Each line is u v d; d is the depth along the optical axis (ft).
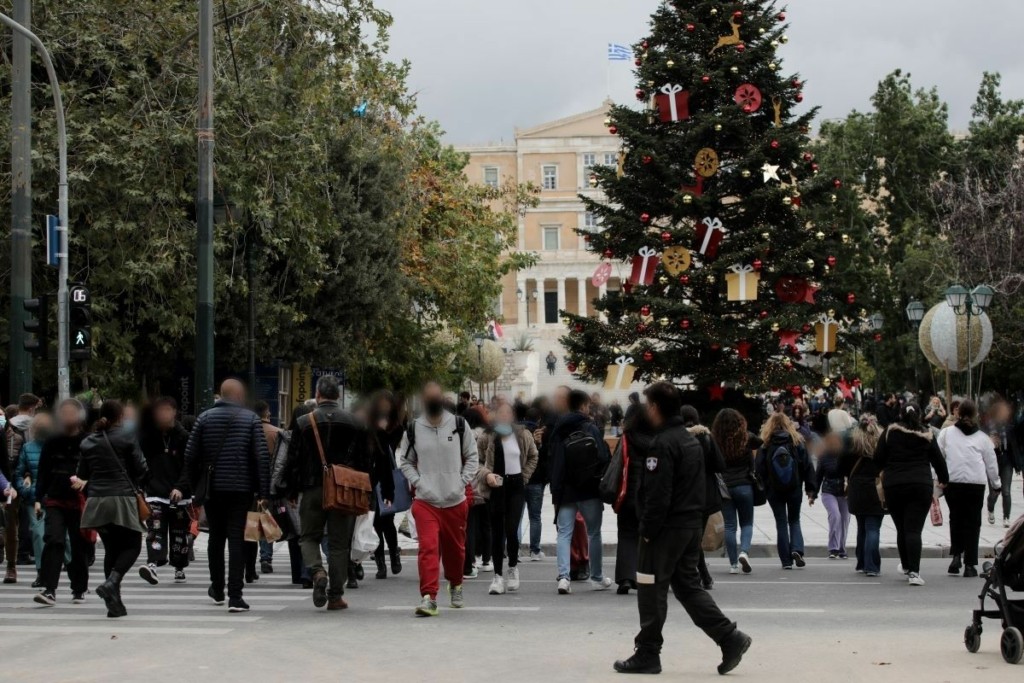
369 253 125.80
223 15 90.17
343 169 123.65
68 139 87.66
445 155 186.91
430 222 146.72
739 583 55.11
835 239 116.98
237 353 112.57
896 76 250.57
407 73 140.05
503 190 159.12
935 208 207.72
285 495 45.91
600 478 51.96
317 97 94.94
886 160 248.52
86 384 93.71
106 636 38.99
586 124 415.64
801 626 42.01
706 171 112.27
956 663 34.27
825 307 115.65
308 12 92.48
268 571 59.11
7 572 55.31
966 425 57.62
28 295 74.59
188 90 92.17
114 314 99.81
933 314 125.08
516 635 39.58
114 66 89.66
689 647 37.68
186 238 91.76
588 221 411.13
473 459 45.80
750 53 115.14
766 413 118.21
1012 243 167.73
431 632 40.16
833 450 65.72
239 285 98.02
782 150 114.73
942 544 68.59
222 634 39.42
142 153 88.07
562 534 52.03
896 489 54.13
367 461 46.21
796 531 61.93
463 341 152.56
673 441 32.71
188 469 45.11
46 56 74.43
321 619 43.21
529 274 404.57
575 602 48.55
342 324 126.62
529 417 68.69
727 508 58.95
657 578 32.55
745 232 112.68
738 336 112.47
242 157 91.61
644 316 111.45
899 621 43.27
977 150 241.76
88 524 43.57
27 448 54.60
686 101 112.68
